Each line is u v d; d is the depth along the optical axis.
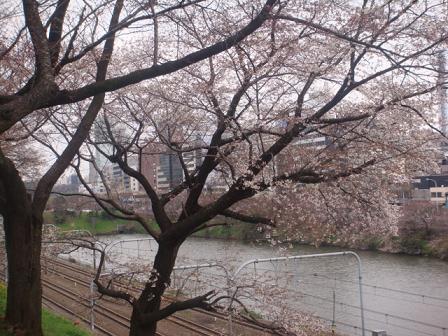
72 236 13.71
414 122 8.12
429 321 18.25
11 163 7.46
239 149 9.34
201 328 17.38
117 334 17.22
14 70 8.59
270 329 8.62
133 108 10.95
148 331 8.93
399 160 8.32
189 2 7.14
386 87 7.70
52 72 6.21
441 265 24.27
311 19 7.40
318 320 10.48
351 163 8.57
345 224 9.80
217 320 17.72
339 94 7.62
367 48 7.18
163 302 12.67
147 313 9.00
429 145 8.62
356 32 7.43
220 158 8.80
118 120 10.80
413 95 7.35
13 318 7.54
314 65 7.88
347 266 23.86
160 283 9.10
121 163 9.56
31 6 6.51
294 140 9.01
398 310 19.38
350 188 9.24
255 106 8.88
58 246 13.31
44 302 21.28
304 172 8.20
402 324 17.92
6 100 6.60
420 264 24.56
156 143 10.73
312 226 9.64
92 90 6.41
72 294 21.95
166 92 9.91
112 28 7.51
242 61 8.31
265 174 8.32
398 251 26.16
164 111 10.80
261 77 8.19
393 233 10.01
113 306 21.31
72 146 8.45
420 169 8.86
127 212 9.32
